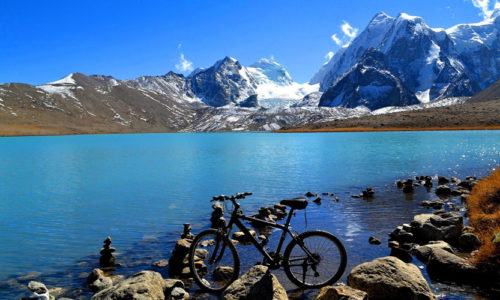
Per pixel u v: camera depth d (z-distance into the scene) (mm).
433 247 10008
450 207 16438
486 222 12023
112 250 10203
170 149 73125
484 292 7566
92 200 19531
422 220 12297
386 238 11695
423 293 7121
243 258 9789
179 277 8852
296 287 8047
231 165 38000
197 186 24016
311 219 14445
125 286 6984
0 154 61688
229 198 7891
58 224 14367
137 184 25328
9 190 23344
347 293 6672
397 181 23812
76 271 9375
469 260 8992
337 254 8242
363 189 22047
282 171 31750
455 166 34000
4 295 7926
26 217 15625
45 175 31203
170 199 19500
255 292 6824
